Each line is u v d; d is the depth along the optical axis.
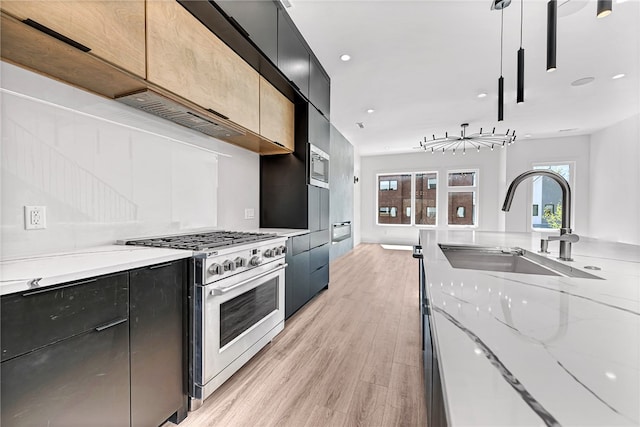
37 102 1.32
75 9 1.12
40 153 1.33
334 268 5.00
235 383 1.73
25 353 0.86
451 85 3.62
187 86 1.63
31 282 0.87
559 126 5.41
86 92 1.52
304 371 1.85
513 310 0.63
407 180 8.10
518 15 2.28
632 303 0.68
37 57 1.20
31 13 0.99
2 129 1.22
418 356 2.04
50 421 0.92
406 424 1.41
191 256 1.49
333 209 5.64
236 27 1.82
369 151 7.86
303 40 2.70
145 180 1.85
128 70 1.32
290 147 2.97
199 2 1.59
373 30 2.53
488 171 7.20
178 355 1.43
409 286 3.86
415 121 5.14
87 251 1.42
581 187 6.08
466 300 0.70
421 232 2.81
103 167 1.60
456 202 7.56
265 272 2.03
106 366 1.09
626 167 4.85
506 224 6.77
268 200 3.18
